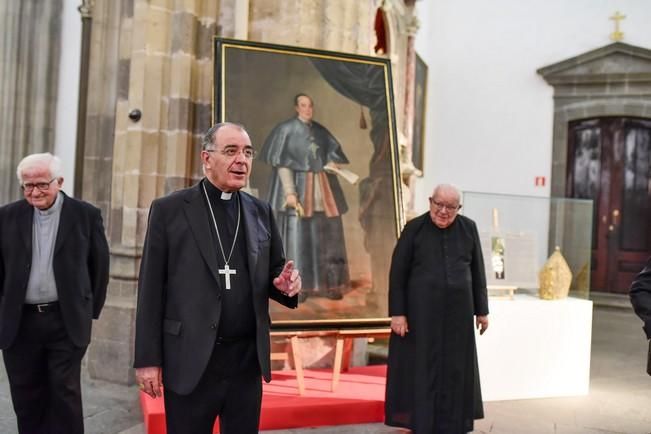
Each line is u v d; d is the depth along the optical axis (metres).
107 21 6.02
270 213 2.65
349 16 5.24
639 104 10.23
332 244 4.56
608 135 10.62
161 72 5.05
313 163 4.62
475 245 4.02
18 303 3.12
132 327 5.02
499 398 4.98
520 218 5.22
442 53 11.41
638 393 5.28
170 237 2.41
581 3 10.62
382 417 4.27
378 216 4.71
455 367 3.84
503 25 11.09
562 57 10.76
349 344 5.05
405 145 8.32
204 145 2.47
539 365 5.07
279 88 4.64
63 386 3.22
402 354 3.93
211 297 2.36
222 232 2.47
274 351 5.03
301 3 5.05
